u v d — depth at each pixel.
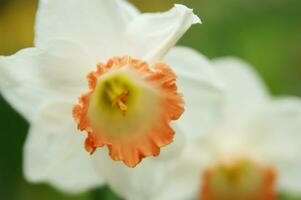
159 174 0.37
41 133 0.37
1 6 0.54
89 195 0.42
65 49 0.35
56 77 0.35
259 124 0.47
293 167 0.49
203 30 0.57
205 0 0.58
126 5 0.36
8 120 0.48
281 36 0.58
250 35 0.57
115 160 0.36
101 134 0.36
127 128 0.37
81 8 0.35
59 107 0.36
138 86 0.37
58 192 0.50
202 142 0.46
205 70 0.37
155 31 0.35
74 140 0.37
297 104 0.47
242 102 0.47
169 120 0.36
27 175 0.38
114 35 0.35
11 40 0.54
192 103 0.38
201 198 0.46
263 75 0.56
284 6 0.57
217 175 0.47
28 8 0.55
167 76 0.35
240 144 0.48
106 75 0.36
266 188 0.48
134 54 0.35
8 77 0.35
